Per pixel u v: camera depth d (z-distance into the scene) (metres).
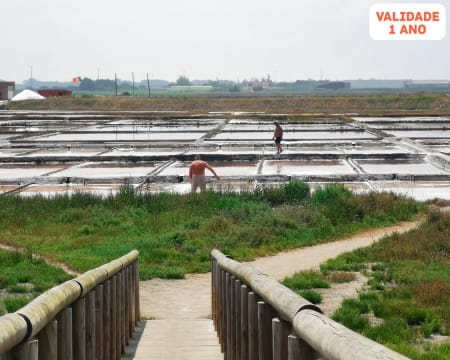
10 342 3.25
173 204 23.02
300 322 3.60
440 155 37.28
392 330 9.73
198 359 8.69
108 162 38.47
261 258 16.95
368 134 55.41
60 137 54.50
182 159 38.84
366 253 16.34
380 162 37.25
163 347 9.45
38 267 15.07
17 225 20.86
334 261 15.66
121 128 64.06
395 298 11.66
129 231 19.81
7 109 106.00
